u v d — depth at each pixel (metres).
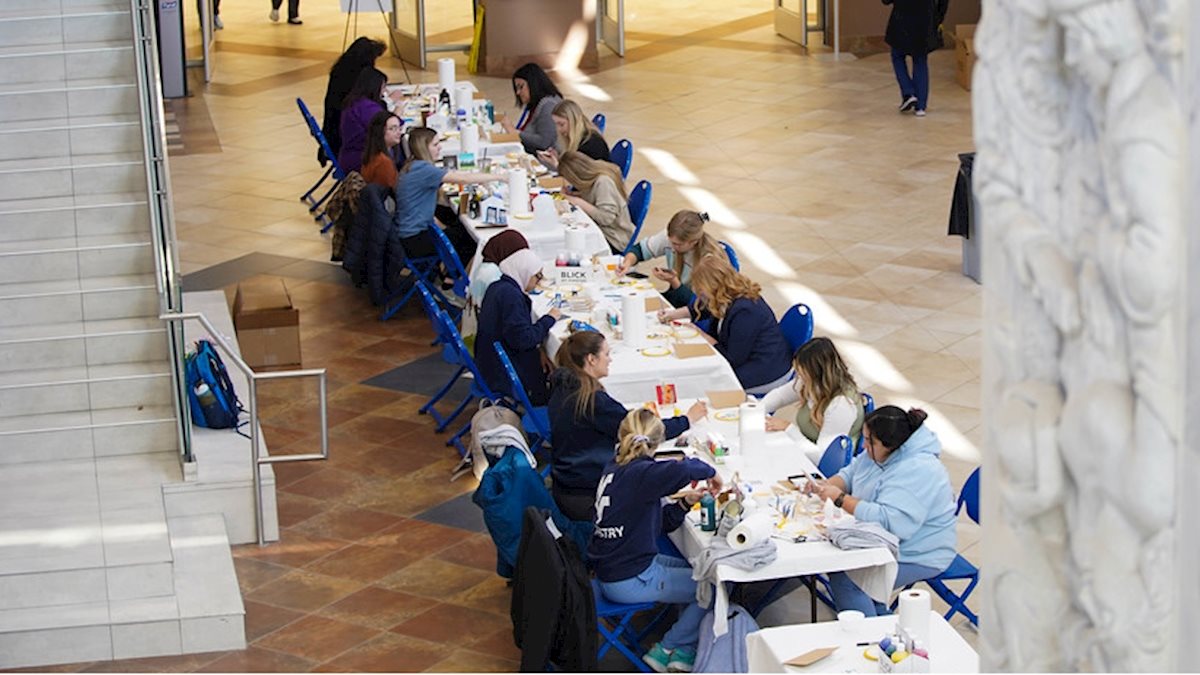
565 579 5.67
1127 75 1.21
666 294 9.09
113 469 7.59
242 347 9.41
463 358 8.19
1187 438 1.23
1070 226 1.31
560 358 6.91
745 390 7.73
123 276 8.47
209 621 6.49
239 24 20.59
